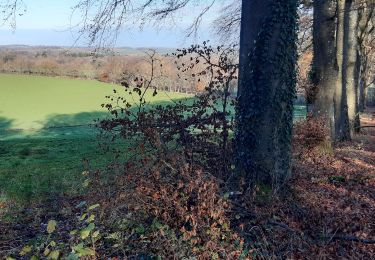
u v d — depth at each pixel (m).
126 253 4.47
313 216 5.54
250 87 5.89
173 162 5.02
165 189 4.59
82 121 36.03
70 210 7.06
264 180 5.84
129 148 5.64
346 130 17.59
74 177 10.95
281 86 5.80
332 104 11.65
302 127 11.12
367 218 5.92
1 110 40.47
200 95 6.23
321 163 10.09
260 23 5.75
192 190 4.73
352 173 9.05
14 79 54.78
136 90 5.93
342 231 5.32
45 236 5.48
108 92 47.56
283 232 4.96
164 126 5.82
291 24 5.78
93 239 4.32
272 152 5.85
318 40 11.55
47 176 12.11
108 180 5.51
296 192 6.16
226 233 4.61
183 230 4.35
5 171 13.70
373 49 32.25
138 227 4.70
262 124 5.83
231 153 6.06
